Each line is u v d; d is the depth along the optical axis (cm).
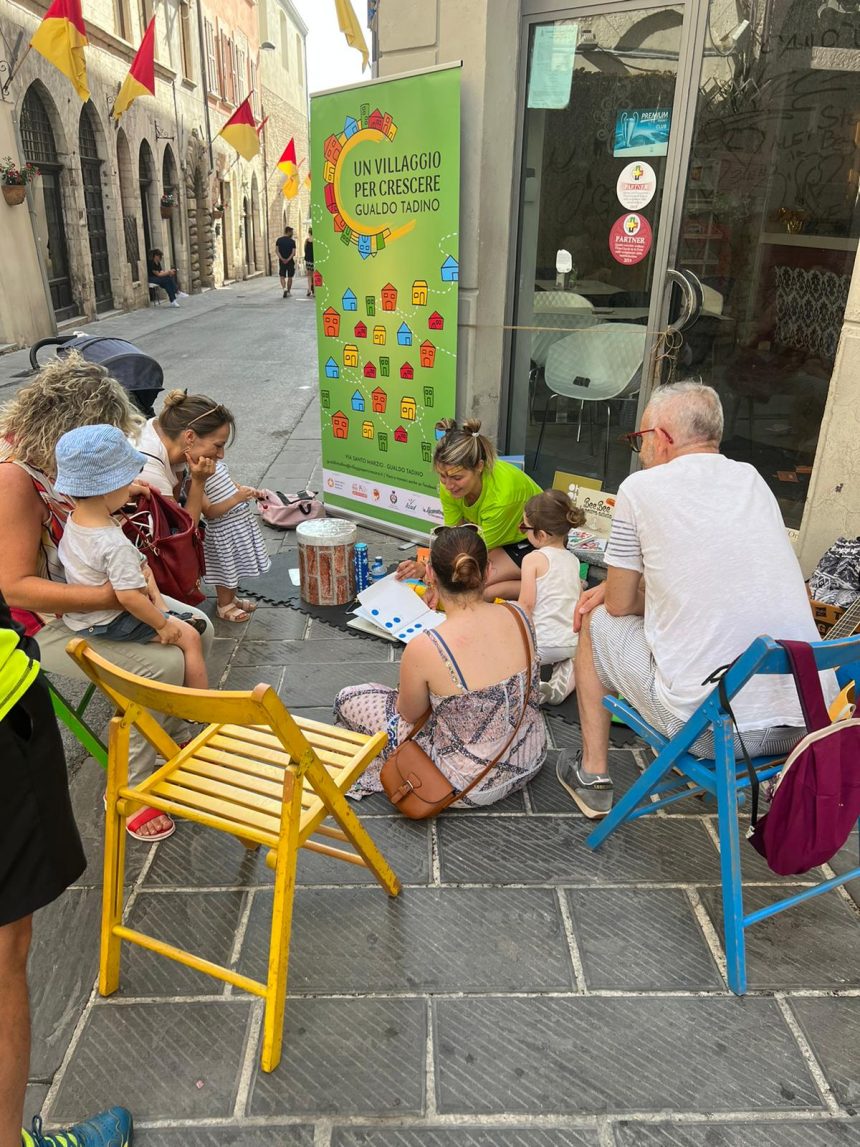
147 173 1939
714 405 225
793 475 418
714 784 204
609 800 258
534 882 234
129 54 1719
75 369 248
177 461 337
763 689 209
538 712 269
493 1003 196
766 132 380
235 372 1027
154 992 200
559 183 444
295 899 228
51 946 214
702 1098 174
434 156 405
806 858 187
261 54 3238
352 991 199
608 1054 184
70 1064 182
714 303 413
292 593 422
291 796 174
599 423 469
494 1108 172
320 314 493
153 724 216
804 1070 181
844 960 210
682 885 234
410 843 249
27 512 232
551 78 429
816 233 381
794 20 362
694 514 212
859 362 321
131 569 237
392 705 272
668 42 392
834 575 315
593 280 448
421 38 414
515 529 383
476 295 436
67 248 1493
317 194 468
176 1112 172
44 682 152
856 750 184
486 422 472
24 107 1309
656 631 219
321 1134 168
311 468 632
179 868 239
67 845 153
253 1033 190
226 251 2816
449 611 247
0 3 1120
